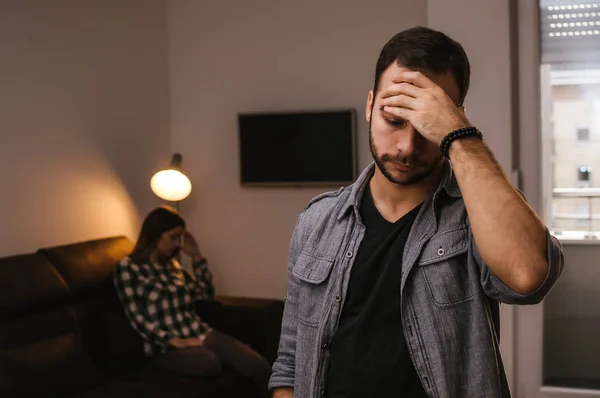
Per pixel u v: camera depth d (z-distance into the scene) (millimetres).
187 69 4605
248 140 4395
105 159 3988
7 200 3289
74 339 3066
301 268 1335
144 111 4367
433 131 1110
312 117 4238
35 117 3461
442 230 1221
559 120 3121
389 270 1233
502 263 1042
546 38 3117
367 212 1320
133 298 3412
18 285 2979
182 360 3270
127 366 3312
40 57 3494
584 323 3127
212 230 4621
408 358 1197
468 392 1179
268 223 4473
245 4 4430
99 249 3555
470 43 3100
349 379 1225
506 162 3086
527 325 3180
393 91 1154
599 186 3088
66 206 3674
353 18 4195
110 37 4039
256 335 3656
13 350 2770
